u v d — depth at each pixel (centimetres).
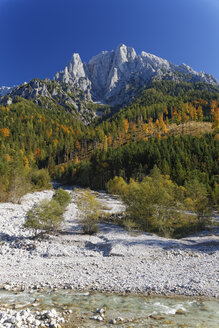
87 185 10400
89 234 2831
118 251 2056
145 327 760
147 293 1128
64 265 1686
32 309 914
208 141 9719
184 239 2545
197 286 1188
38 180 8781
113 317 848
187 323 799
